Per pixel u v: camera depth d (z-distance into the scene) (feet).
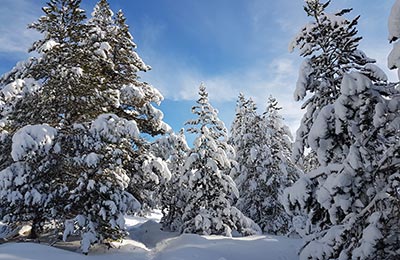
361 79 20.98
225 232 52.37
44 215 35.68
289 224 66.39
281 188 66.95
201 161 59.11
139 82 52.03
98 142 35.27
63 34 41.27
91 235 32.04
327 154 23.26
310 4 28.50
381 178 20.45
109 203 33.73
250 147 74.79
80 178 35.12
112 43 50.88
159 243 48.19
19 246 29.86
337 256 20.08
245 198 72.54
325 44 28.12
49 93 37.55
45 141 31.94
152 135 52.75
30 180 33.81
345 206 20.07
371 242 17.62
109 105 43.93
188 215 57.67
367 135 21.30
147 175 42.50
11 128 37.86
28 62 40.27
